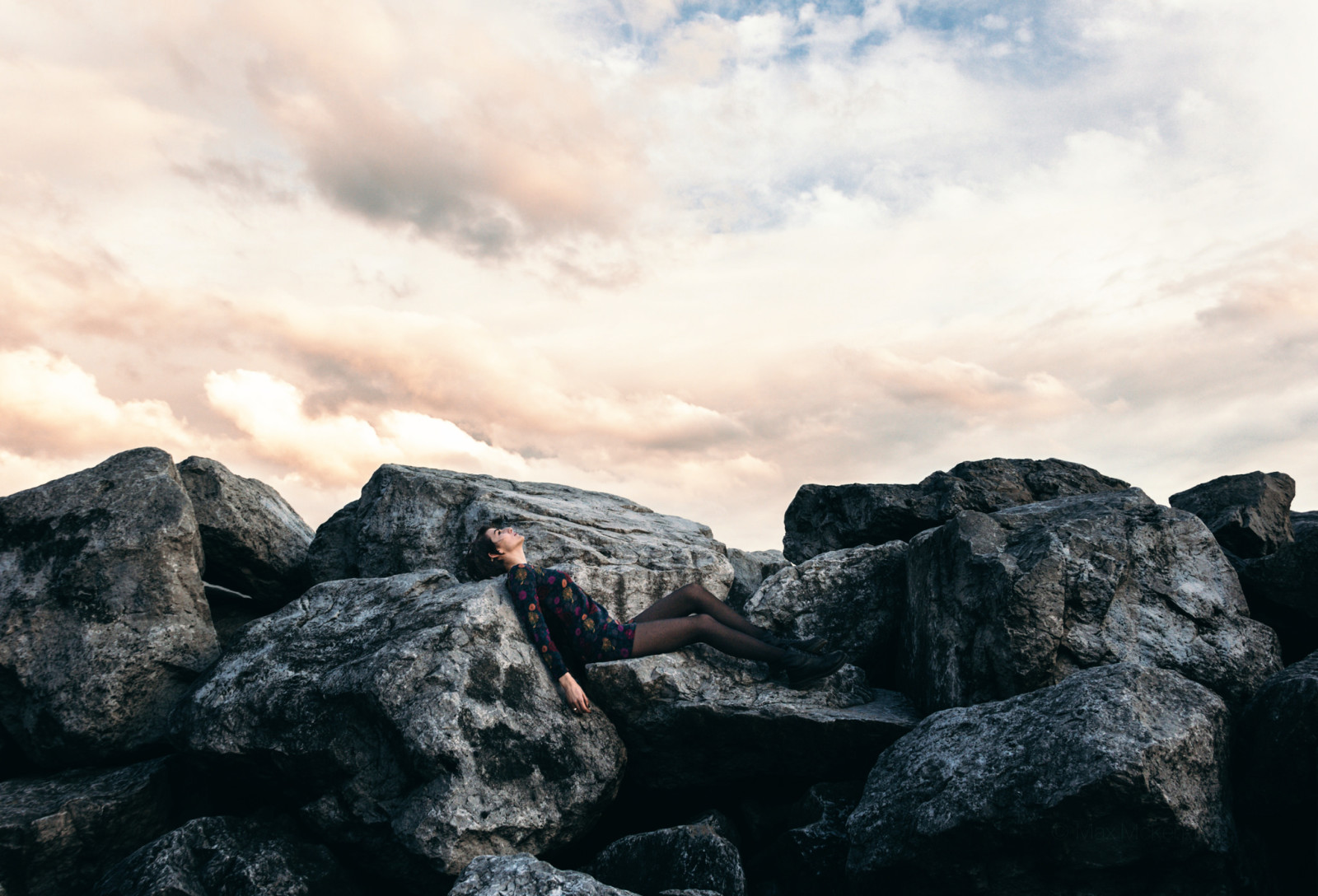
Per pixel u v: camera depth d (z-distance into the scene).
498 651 4.71
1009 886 3.72
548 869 3.57
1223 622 4.97
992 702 4.48
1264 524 6.64
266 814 4.67
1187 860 3.61
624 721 5.04
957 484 7.20
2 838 4.25
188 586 5.48
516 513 6.28
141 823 4.71
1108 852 3.57
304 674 4.72
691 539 6.92
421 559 6.31
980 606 4.94
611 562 6.11
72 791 4.73
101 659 5.05
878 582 6.12
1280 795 3.84
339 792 4.42
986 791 3.78
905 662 5.66
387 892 4.52
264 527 6.63
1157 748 3.58
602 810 4.83
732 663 5.51
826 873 4.41
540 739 4.61
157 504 5.59
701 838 4.47
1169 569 5.15
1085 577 4.90
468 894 3.46
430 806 4.16
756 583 8.10
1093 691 3.96
